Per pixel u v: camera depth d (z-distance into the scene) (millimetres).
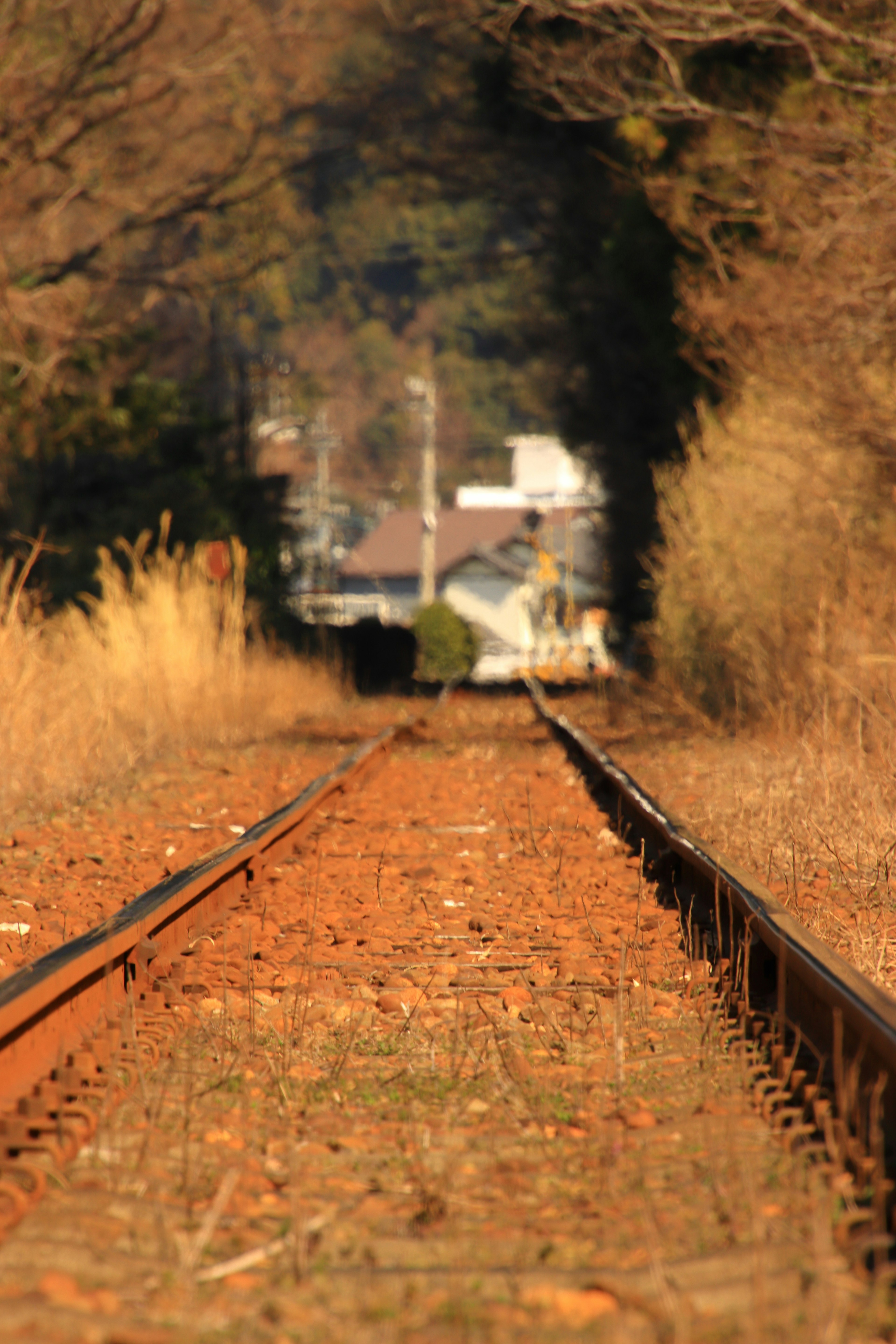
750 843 28938
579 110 57844
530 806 33469
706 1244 10734
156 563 77125
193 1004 17922
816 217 47469
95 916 24031
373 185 124625
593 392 122188
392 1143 13375
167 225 106375
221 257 112562
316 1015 17953
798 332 44219
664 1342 9141
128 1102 13852
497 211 135250
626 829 32844
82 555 90000
